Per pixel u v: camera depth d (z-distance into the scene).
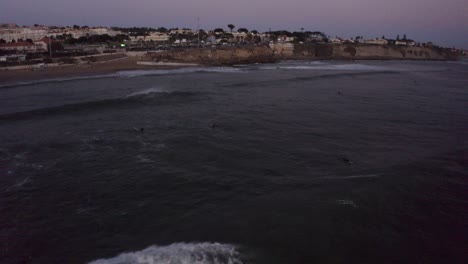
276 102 47.69
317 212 18.17
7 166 24.92
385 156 26.91
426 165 24.72
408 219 17.75
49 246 15.97
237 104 45.94
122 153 27.31
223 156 26.66
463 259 15.00
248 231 16.66
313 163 25.39
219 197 20.19
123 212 18.75
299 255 14.96
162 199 20.09
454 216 18.12
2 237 16.69
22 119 37.72
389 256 15.02
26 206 19.55
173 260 14.55
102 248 15.68
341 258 14.82
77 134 32.12
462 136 32.78
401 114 41.66
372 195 20.00
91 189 21.47
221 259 14.61
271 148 28.55
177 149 28.09
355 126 35.78
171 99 48.47
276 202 19.33
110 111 41.38
